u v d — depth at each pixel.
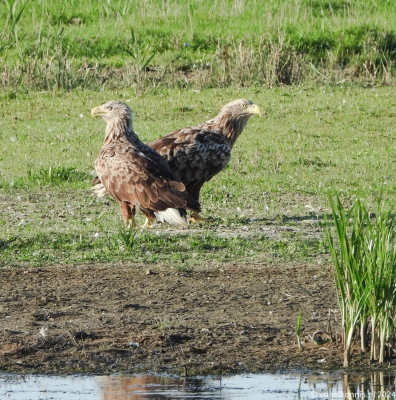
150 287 31.67
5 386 24.12
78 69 77.81
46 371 25.14
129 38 82.81
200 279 32.72
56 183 51.25
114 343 26.62
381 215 27.33
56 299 30.30
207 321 28.39
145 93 72.56
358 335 26.83
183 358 25.92
